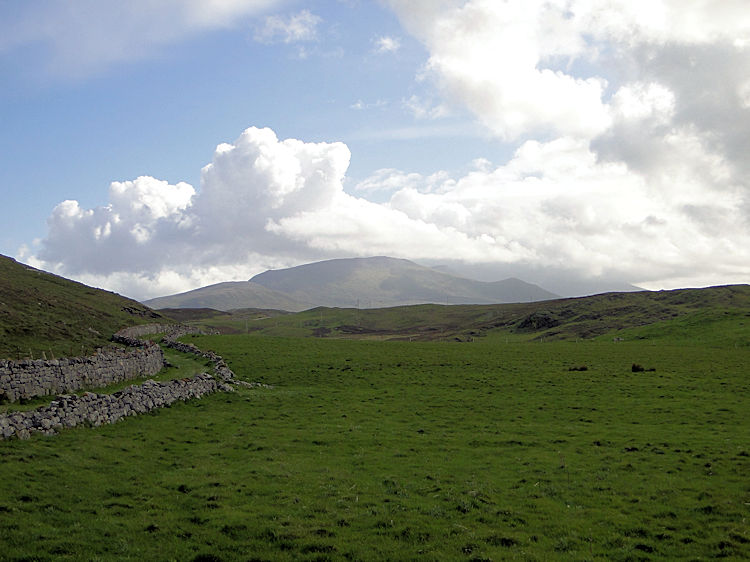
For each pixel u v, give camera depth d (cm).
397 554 1839
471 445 3550
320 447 3403
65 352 7888
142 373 5747
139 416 3884
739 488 2591
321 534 1986
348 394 5725
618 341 13712
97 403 3503
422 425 4194
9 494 2130
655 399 5381
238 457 3081
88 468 2580
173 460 2923
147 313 15662
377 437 3712
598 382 6494
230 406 4753
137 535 1922
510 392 5919
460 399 5450
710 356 9081
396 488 2562
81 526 1952
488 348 10662
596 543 1981
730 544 1953
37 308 10356
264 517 2133
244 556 1798
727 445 3459
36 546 1764
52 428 3022
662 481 2720
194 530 1998
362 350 9969
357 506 2308
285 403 5059
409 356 9238
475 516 2219
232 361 8175
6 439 2727
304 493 2453
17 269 14838
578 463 3089
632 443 3578
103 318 12012
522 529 2111
